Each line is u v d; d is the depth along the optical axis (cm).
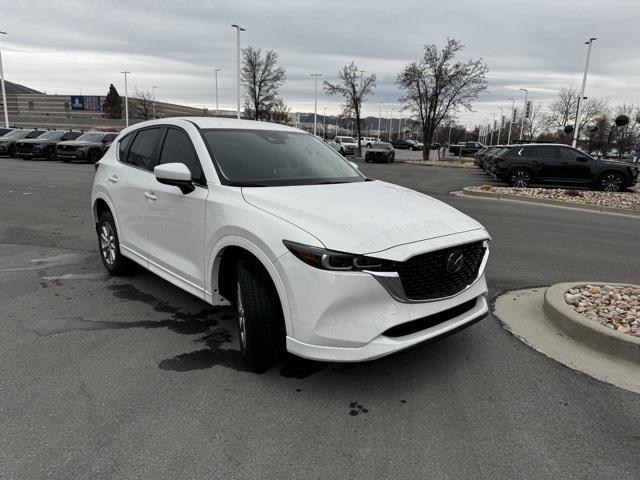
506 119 8806
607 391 330
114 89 10231
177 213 398
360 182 433
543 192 1582
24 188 1366
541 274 623
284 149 445
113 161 536
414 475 246
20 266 603
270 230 308
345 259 284
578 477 248
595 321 404
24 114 10338
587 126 2855
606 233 948
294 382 334
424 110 3847
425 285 305
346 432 280
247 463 252
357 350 288
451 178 2223
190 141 416
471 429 285
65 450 259
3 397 309
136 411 296
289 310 299
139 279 555
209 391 320
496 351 387
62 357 364
